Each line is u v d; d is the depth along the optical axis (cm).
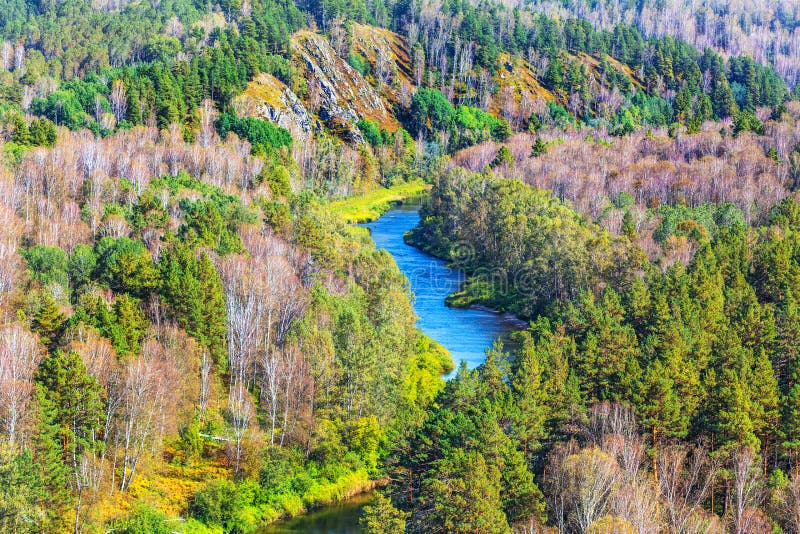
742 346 10900
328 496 10100
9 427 8281
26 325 10275
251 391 11406
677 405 9469
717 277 13538
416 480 8769
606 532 7094
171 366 10050
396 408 11231
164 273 11906
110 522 8662
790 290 13038
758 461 8906
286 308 12056
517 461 8394
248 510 9525
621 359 10694
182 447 10094
